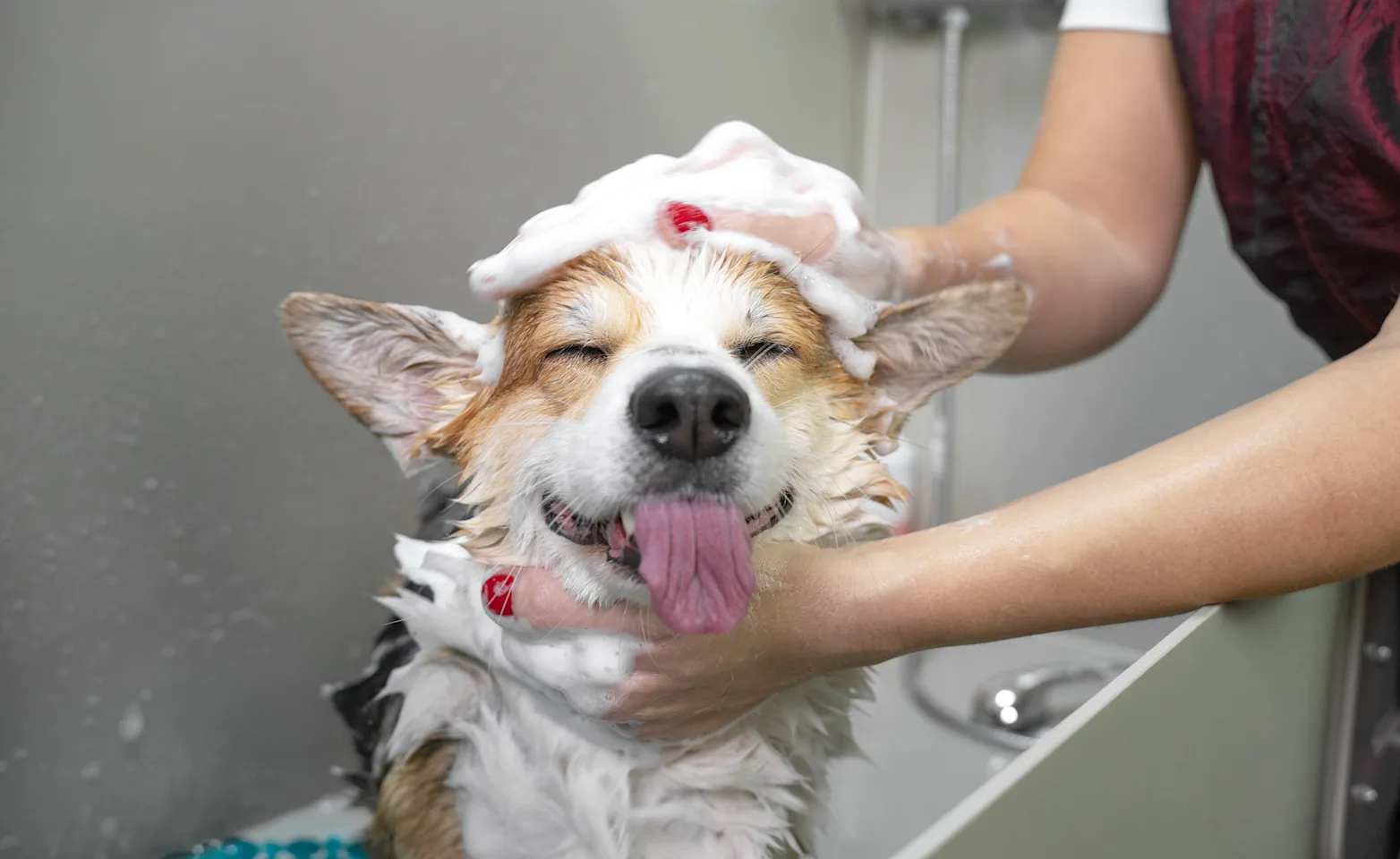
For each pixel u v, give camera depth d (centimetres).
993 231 121
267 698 144
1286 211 111
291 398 141
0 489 116
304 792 149
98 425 123
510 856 104
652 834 103
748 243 94
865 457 100
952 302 99
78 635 124
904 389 106
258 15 130
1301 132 104
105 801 129
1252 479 78
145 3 121
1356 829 111
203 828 139
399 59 144
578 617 89
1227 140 115
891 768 153
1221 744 89
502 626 93
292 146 136
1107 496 81
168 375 129
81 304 121
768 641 85
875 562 84
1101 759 73
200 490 134
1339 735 110
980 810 61
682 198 93
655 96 178
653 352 86
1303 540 77
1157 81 131
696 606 80
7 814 120
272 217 135
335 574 150
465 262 156
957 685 172
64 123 117
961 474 212
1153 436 195
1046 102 142
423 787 109
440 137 150
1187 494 79
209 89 128
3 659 118
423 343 102
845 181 102
